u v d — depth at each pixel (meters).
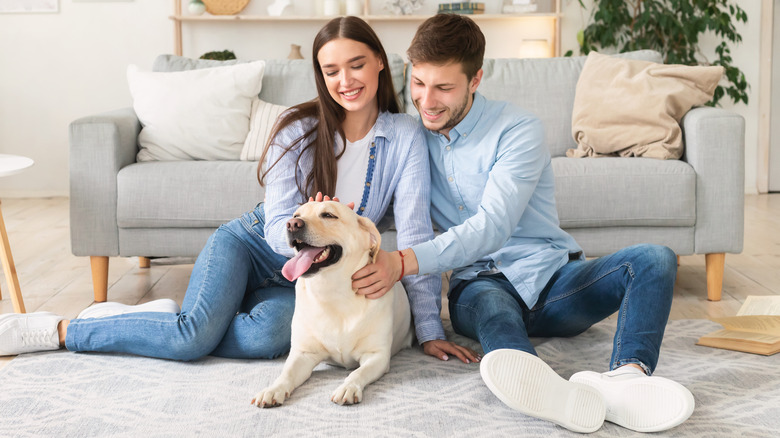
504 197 1.71
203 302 1.79
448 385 1.63
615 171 2.55
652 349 1.51
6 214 4.31
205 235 2.60
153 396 1.58
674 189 2.53
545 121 3.11
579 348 1.93
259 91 3.10
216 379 1.69
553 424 1.42
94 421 1.45
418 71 1.71
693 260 3.15
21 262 3.13
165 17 4.93
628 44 4.83
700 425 1.42
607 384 1.46
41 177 5.01
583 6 4.82
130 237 2.58
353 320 1.61
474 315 1.76
